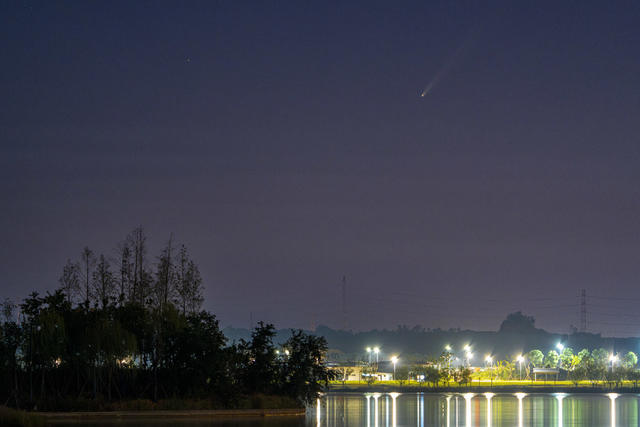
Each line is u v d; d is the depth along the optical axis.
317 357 78.38
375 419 64.25
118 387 71.81
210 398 70.50
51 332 67.06
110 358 67.94
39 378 70.19
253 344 76.31
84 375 70.44
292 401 74.00
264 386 75.50
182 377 71.81
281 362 77.38
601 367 182.12
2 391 67.62
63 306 72.19
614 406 90.81
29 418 49.81
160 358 72.31
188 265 78.31
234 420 61.00
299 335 78.56
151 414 64.19
